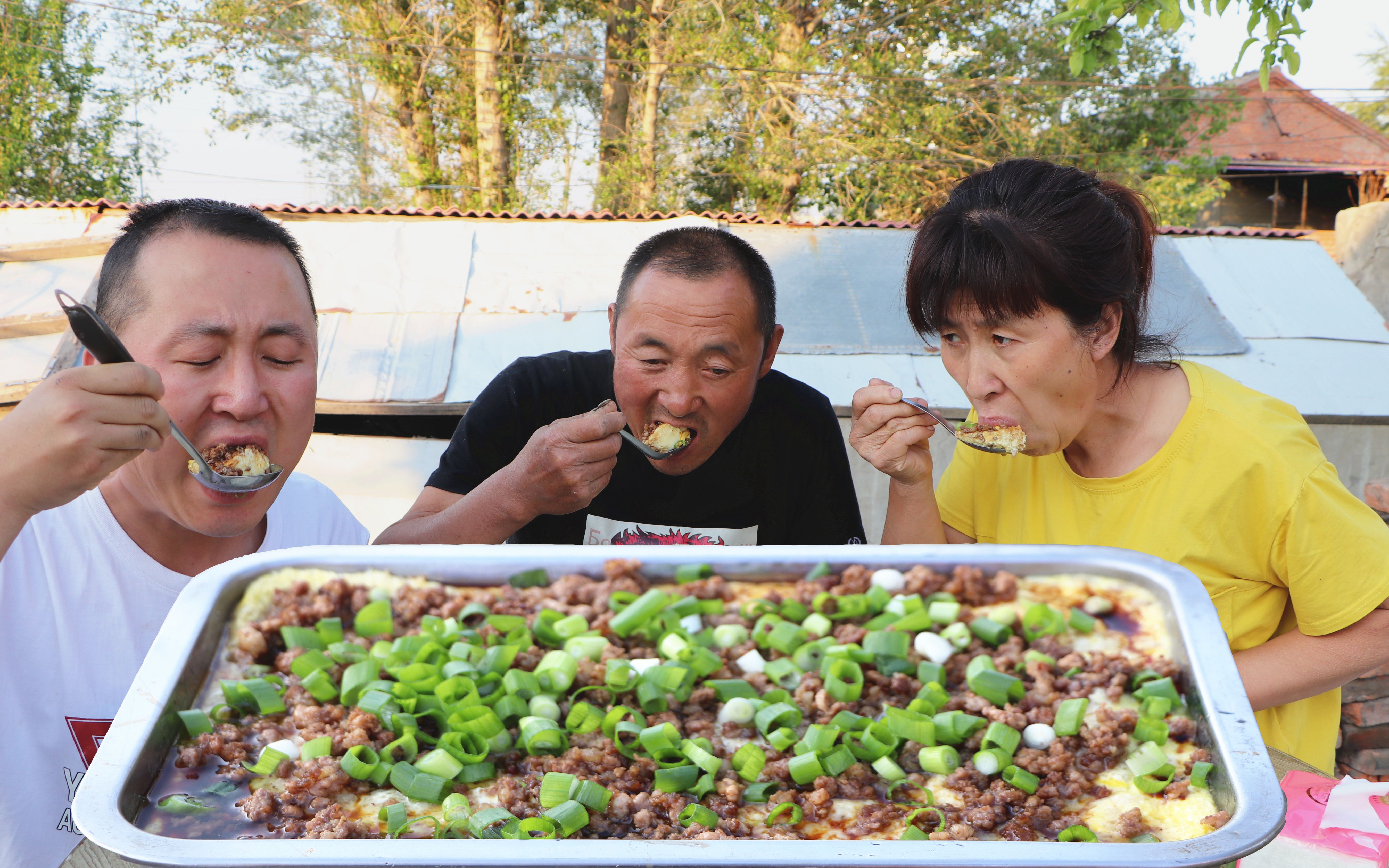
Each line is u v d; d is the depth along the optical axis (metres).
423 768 1.52
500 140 23.50
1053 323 1.87
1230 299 9.45
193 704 1.62
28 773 1.83
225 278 1.75
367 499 7.70
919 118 22.09
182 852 1.18
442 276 8.91
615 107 24.47
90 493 1.95
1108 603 1.84
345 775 1.52
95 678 1.89
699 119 23.27
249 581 1.82
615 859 1.17
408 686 1.67
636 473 2.81
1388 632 1.92
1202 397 2.11
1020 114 22.75
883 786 1.57
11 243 8.90
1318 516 1.95
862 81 22.08
